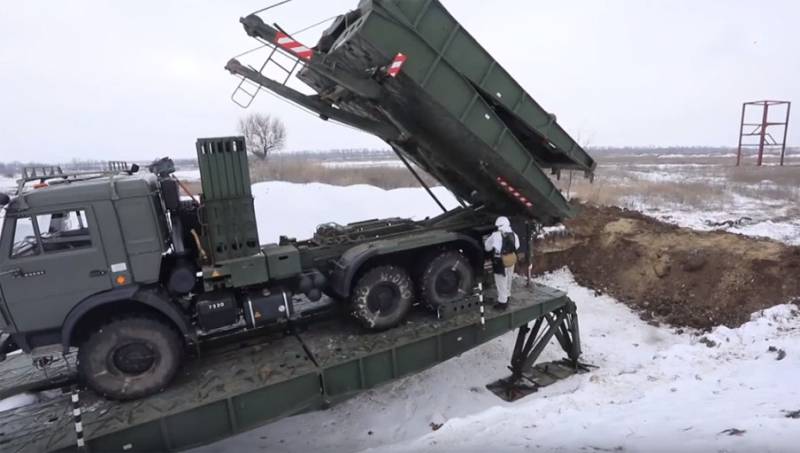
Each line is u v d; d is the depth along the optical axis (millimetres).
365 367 5539
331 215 15625
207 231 5215
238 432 4805
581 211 12492
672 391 5297
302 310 6922
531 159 6648
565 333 7516
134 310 4973
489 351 8078
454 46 5629
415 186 21406
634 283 10023
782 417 3854
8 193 4680
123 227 4680
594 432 4129
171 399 4684
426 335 5996
